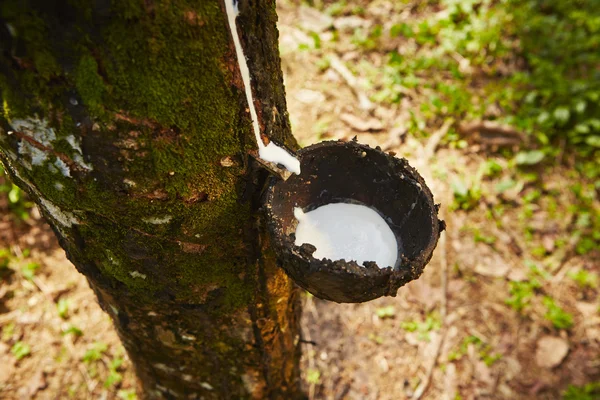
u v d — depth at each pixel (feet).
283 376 6.17
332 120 10.38
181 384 5.94
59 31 2.66
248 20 3.12
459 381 7.73
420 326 8.08
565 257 9.25
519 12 12.48
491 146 10.41
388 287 3.44
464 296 8.59
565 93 10.94
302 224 4.30
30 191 3.80
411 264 3.49
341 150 4.15
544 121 10.62
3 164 3.77
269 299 4.76
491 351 8.07
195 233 3.84
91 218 3.74
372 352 7.82
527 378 7.89
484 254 9.07
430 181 9.69
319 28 11.92
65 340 7.66
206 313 4.67
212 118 3.28
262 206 3.65
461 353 8.01
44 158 3.33
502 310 8.49
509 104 10.98
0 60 2.80
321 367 7.62
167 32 2.79
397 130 10.28
